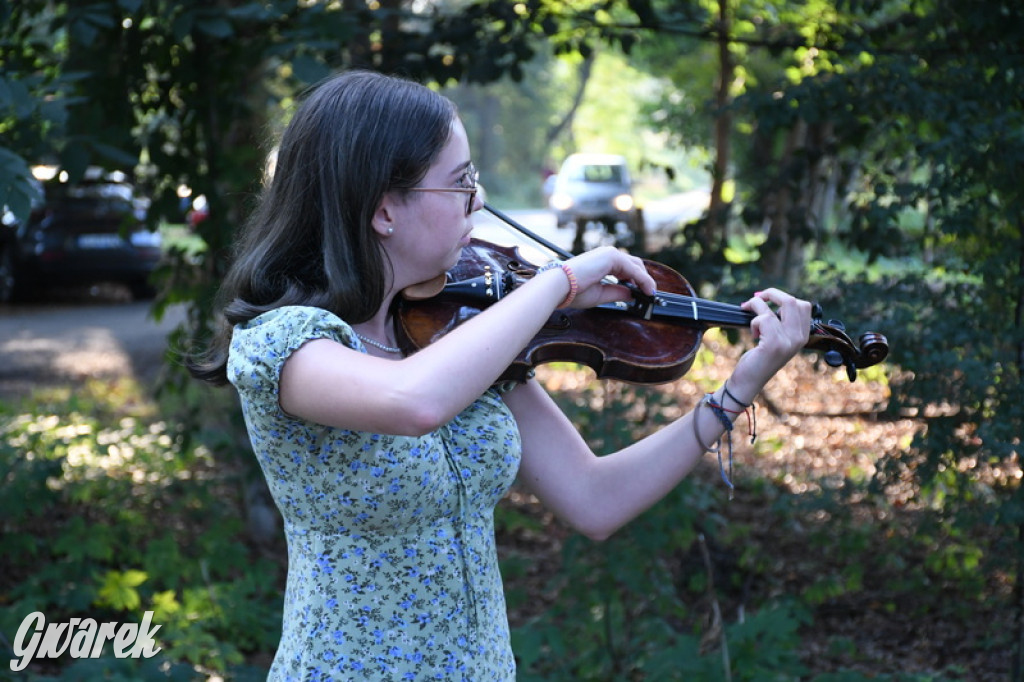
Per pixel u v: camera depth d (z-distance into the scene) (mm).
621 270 1664
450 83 4664
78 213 11789
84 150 3580
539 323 1529
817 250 4297
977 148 3455
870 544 4793
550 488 1841
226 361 1666
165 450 5523
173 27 3568
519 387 1855
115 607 3975
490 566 1735
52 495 4441
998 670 4039
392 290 1642
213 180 4328
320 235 1577
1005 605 4078
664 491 1841
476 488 1687
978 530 4281
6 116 3221
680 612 3959
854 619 4512
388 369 1426
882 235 3938
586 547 3809
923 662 4109
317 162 1556
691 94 9281
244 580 4102
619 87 30078
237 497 5902
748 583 4602
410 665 1656
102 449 5340
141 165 4430
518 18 4480
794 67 5258
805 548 5051
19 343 10289
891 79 3795
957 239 3732
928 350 3504
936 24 3869
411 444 1598
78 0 3953
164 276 4750
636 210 4672
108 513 5277
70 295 13289
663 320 1932
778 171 4559
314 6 3887
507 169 38156
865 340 1877
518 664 3688
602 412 4086
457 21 4582
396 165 1551
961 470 3770
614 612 3795
